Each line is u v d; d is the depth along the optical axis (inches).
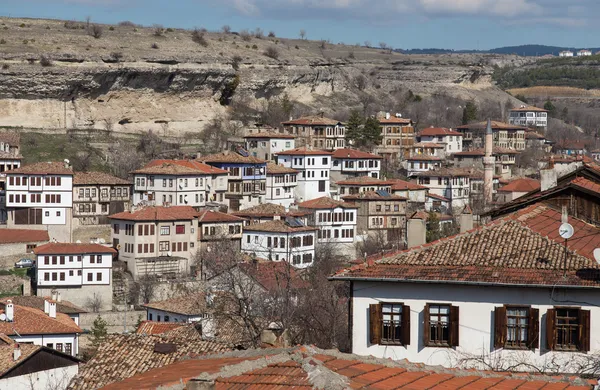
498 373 1123.3
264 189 7785.4
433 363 1638.8
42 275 5649.6
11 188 6609.3
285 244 6200.8
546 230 1791.3
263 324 2320.4
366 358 1090.1
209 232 6387.8
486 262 1672.0
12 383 2984.7
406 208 7460.6
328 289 2696.9
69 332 4065.0
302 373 956.6
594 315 1590.8
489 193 7603.4
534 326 1604.3
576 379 1113.4
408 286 1657.2
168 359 2101.4
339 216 7047.2
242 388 927.7
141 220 6200.8
